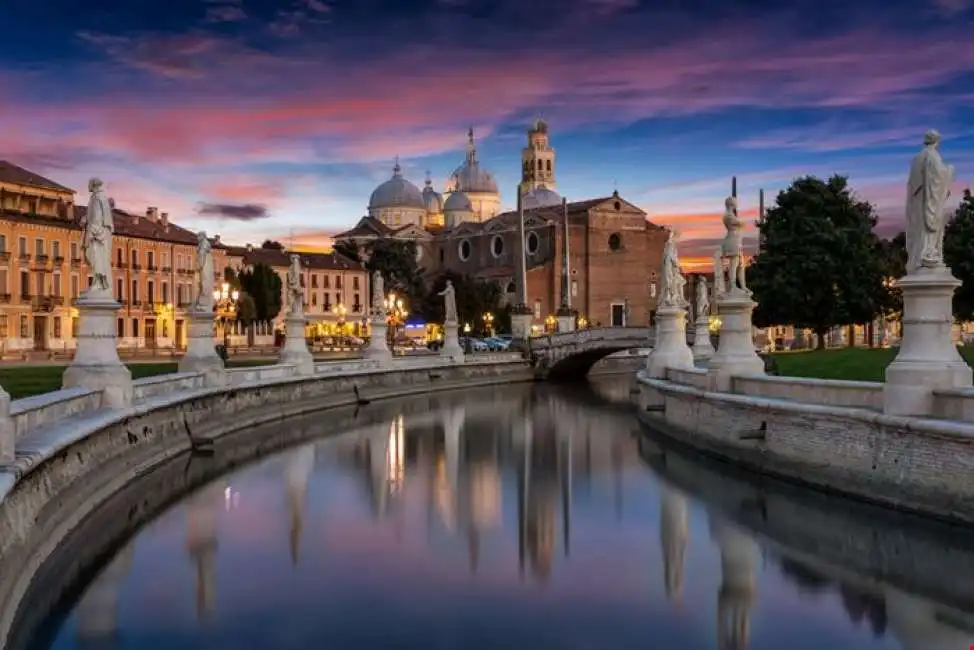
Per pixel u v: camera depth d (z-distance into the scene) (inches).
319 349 4520.2
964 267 2886.3
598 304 6422.2
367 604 786.2
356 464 1515.7
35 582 837.8
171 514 1122.0
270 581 850.8
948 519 923.4
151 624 742.5
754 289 3324.3
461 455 1626.5
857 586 820.6
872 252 3403.1
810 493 1154.7
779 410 1236.5
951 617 740.0
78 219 4522.6
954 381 978.1
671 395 1715.1
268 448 1676.9
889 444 1013.2
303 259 6437.0
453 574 874.1
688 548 957.2
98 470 1118.4
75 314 4429.1
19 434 925.8
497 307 6023.6
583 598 800.3
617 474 1405.0
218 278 5275.6
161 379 1489.9
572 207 6707.7
